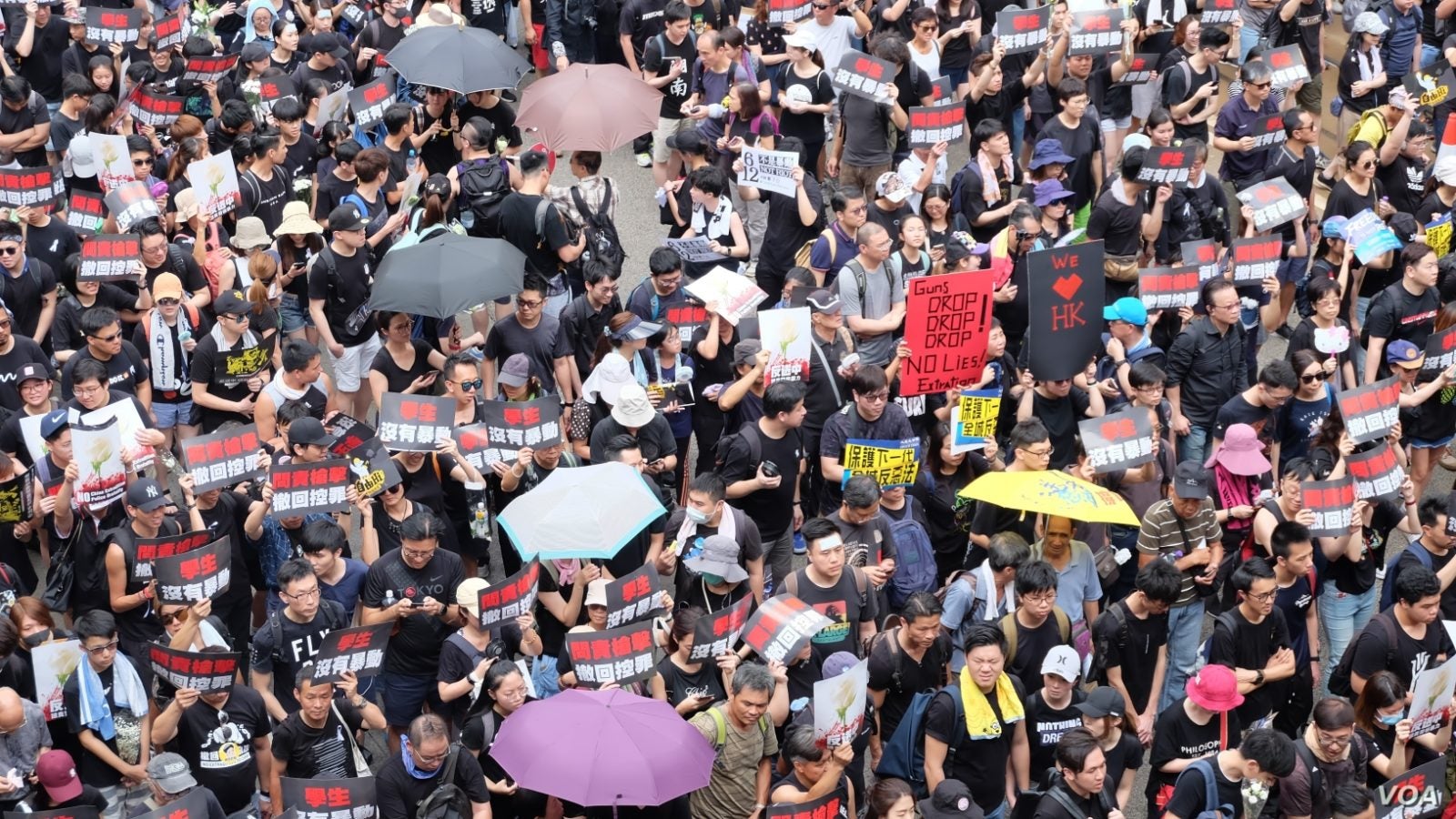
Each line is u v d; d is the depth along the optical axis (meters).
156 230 25.69
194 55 32.69
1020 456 20.98
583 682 17.97
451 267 23.95
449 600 19.42
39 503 20.88
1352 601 21.52
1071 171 29.36
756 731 17.70
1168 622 20.00
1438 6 36.66
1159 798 18.34
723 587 19.55
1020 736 17.98
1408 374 24.95
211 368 24.00
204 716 17.92
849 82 28.98
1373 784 18.69
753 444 21.62
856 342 24.89
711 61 30.62
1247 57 35.75
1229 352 24.64
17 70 35.16
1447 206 29.03
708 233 26.86
